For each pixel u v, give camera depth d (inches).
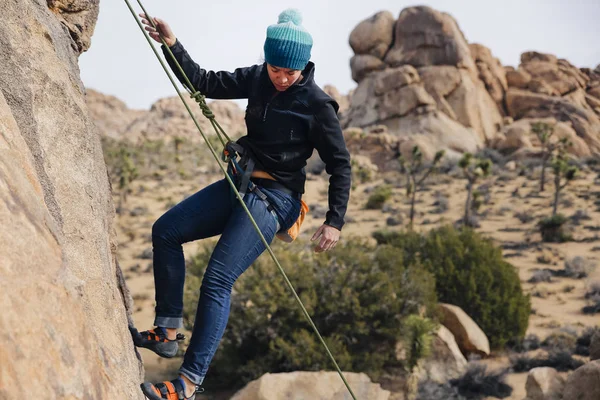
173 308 115.3
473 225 1622.8
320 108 108.7
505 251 1366.9
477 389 644.1
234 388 652.7
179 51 114.5
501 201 1974.7
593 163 2780.5
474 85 3282.5
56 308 65.4
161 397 105.7
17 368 55.8
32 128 95.1
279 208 112.0
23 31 100.5
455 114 3206.2
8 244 64.5
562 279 1121.4
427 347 613.9
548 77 3383.4
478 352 741.3
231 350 654.5
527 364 718.5
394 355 649.0
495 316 788.0
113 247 124.0
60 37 114.1
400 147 3031.5
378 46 3526.1
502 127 3287.4
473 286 794.2
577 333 817.5
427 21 3420.3
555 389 423.5
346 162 111.4
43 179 92.9
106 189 122.8
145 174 2960.1
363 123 3346.5
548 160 2733.8
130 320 122.0
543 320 898.1
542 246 1378.0
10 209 68.3
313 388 438.0
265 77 111.1
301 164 113.0
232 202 111.7
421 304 685.9
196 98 110.9
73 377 62.4
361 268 668.7
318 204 2053.4
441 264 834.8
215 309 108.1
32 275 64.9
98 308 95.9
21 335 58.5
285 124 109.6
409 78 3267.7
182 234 113.3
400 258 719.1
